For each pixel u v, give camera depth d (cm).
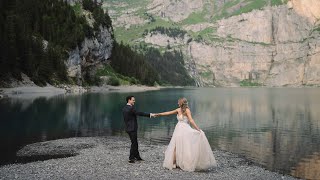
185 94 13238
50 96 9338
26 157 2292
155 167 1791
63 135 3300
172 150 1752
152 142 3002
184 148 1714
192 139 1722
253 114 5847
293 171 2006
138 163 1900
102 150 2477
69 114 5075
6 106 5978
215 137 3347
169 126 4125
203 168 1734
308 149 2697
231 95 13838
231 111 6394
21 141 2909
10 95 9169
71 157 2144
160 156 2144
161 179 1562
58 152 2458
